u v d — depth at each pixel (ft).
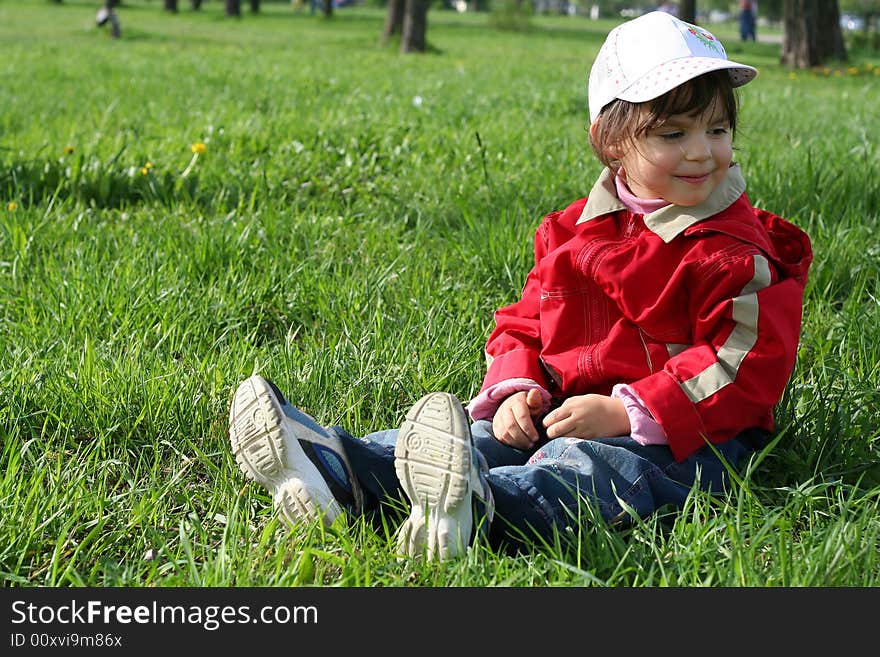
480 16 180.04
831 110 33.12
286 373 10.05
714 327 7.80
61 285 12.63
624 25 8.23
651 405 7.59
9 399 9.51
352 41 86.89
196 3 147.54
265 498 8.04
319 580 6.98
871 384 9.84
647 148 7.86
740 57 81.61
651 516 7.55
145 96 34.99
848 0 120.16
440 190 17.98
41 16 124.06
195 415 9.41
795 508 7.73
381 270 13.50
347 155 19.94
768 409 7.91
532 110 31.58
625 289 8.05
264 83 40.91
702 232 7.90
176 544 7.77
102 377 9.93
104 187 17.92
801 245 8.44
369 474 7.54
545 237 8.99
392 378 10.05
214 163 19.52
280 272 13.16
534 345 8.80
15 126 26.99
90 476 8.63
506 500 7.34
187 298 12.35
